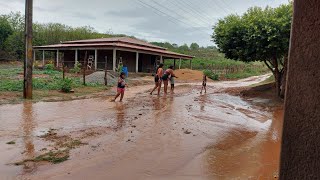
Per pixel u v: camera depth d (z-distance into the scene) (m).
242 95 19.66
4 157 6.12
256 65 66.25
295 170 1.53
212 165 6.36
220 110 13.27
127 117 10.38
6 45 41.94
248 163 6.59
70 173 5.54
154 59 38.06
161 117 10.69
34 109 10.89
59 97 13.95
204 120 10.75
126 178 5.47
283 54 16.95
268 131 9.88
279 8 16.52
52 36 46.22
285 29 15.46
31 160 6.04
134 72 32.88
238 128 9.98
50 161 6.04
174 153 6.99
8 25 44.00
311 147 1.45
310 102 1.46
